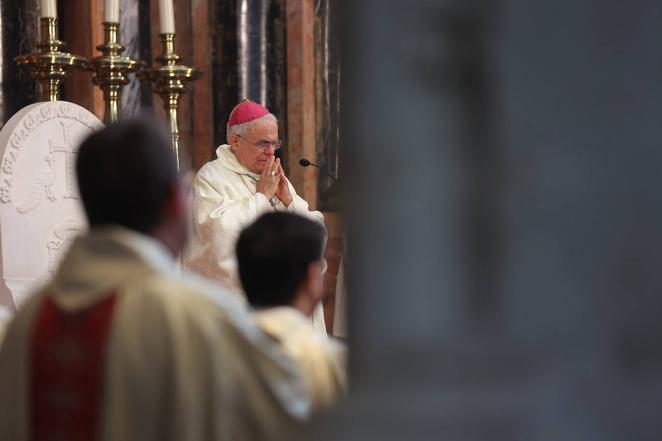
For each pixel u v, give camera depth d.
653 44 1.76
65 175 15.66
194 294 4.57
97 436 4.46
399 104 1.82
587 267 1.77
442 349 1.81
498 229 1.80
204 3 24.41
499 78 1.80
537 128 1.79
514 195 1.79
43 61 16.53
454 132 1.81
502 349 1.79
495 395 1.78
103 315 4.52
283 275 6.06
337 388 5.68
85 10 23.92
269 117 17.22
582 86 1.77
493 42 1.80
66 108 15.68
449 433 1.78
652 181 1.76
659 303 1.75
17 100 22.16
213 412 4.35
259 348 4.57
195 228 16.69
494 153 1.80
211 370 4.36
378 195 1.83
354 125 1.84
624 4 1.77
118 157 4.78
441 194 1.81
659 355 1.75
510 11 1.79
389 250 1.82
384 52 1.83
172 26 18.23
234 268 16.48
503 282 1.79
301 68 24.53
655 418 1.73
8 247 14.84
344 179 1.86
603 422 1.75
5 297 14.66
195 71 18.14
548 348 1.78
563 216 1.78
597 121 1.77
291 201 17.20
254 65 24.38
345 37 1.86
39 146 15.30
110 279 4.61
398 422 1.80
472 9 1.81
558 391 1.76
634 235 1.76
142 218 4.83
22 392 4.72
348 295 1.89
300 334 5.75
